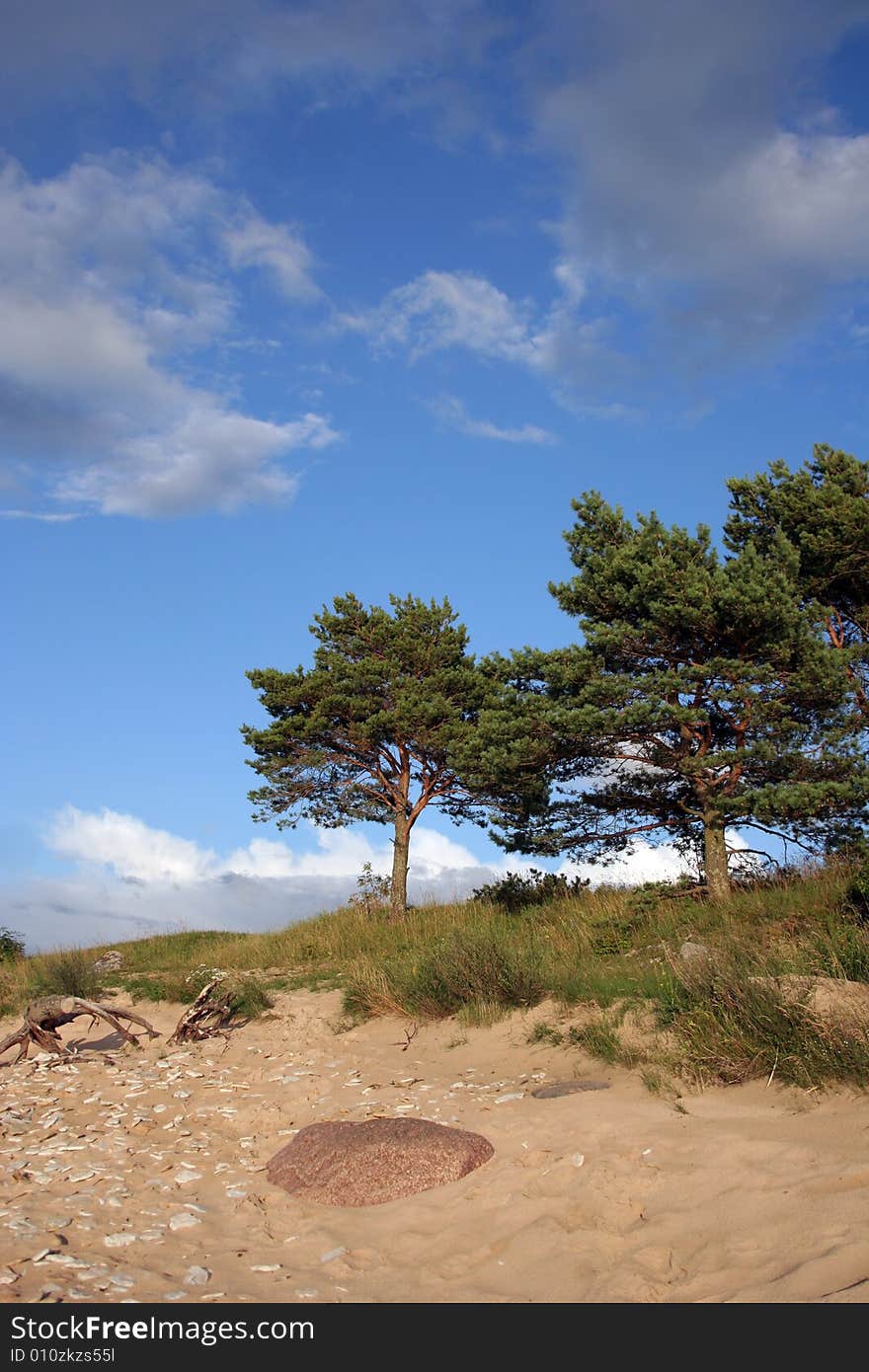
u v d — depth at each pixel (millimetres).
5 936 23844
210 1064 11398
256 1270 5086
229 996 14102
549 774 19453
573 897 20125
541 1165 6133
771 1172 5359
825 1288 4055
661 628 17453
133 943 26344
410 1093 8953
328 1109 8594
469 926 18344
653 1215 5176
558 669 18094
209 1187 6629
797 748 17141
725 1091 7242
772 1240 4633
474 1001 12039
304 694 26531
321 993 15305
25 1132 8484
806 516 18844
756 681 16812
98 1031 14562
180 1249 5402
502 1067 9805
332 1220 5844
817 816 16688
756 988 8070
